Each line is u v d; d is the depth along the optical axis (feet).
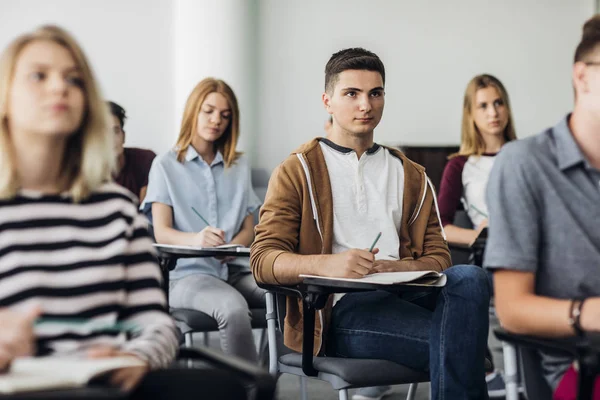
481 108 16.19
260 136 21.50
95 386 4.28
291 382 14.35
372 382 8.05
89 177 5.48
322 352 8.73
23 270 5.19
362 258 8.20
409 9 22.08
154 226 13.25
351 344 8.54
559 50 22.66
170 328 5.53
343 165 9.42
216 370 5.08
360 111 9.35
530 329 5.84
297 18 21.62
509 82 22.52
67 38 5.39
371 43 21.99
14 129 5.30
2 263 5.20
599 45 5.81
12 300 5.14
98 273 5.38
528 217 6.01
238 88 20.70
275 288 8.67
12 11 20.18
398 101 22.18
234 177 13.92
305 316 8.16
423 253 9.62
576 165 5.99
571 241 5.96
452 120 22.34
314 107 21.72
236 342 11.43
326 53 21.77
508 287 6.02
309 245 9.16
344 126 9.43
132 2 20.62
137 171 15.01
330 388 13.85
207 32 20.36
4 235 5.23
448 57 22.27
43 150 5.33
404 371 8.20
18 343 4.55
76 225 5.41
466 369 7.87
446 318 7.93
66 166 5.49
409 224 9.67
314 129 21.72
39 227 5.31
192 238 12.58
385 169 9.62
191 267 12.90
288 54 21.59
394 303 8.71
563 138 6.05
